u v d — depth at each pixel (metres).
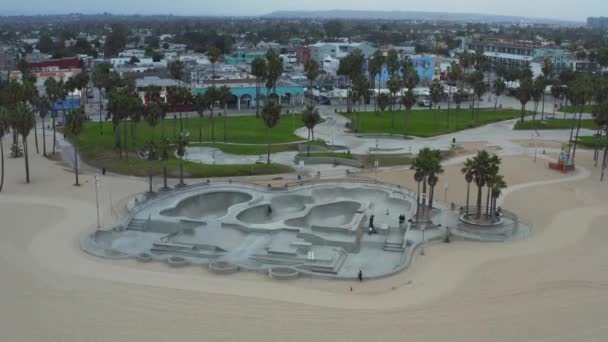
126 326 65.69
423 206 104.25
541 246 92.75
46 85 195.00
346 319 67.94
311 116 156.75
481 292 74.94
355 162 147.50
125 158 148.12
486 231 100.06
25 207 110.75
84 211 108.94
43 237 94.88
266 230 98.12
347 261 88.50
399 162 149.25
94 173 138.25
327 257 87.50
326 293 75.75
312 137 172.00
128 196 119.00
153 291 75.06
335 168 145.50
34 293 73.50
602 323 66.31
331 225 105.31
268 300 73.12
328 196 119.88
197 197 116.19
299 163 145.25
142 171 137.00
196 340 62.78
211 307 70.75
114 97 145.62
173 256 87.94
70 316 67.88
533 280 78.06
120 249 92.12
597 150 154.62
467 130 197.75
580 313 68.62
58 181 129.75
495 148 166.75
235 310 70.00
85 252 89.12
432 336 63.84
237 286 77.50
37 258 85.62
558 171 141.88
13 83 173.00
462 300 72.81
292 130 191.88
